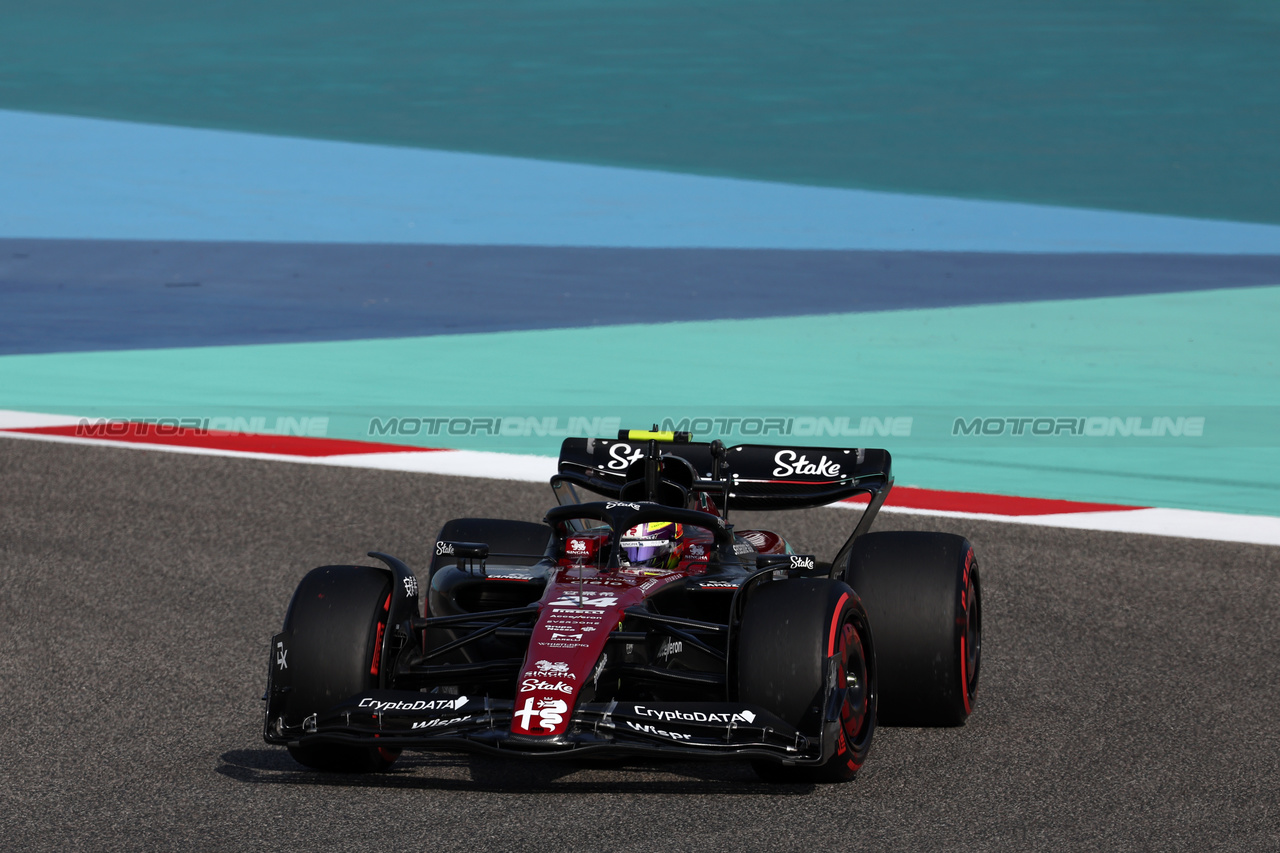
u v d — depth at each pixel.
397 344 61.69
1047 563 36.66
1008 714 26.23
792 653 21.16
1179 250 83.75
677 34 148.25
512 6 160.62
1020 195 97.00
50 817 20.84
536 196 93.25
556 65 135.25
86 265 75.00
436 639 26.33
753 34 148.50
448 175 98.38
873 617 25.03
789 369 58.28
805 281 74.69
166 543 37.81
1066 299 72.00
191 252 78.38
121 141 106.25
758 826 20.41
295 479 43.84
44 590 33.75
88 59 136.25
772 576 23.66
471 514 40.97
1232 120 119.62
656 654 23.73
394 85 127.38
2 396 52.88
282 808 21.17
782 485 28.88
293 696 22.03
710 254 80.19
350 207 89.69
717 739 20.45
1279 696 27.53
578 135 111.00
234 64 134.75
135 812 21.05
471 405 52.72
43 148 103.38
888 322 66.81
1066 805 21.56
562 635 21.47
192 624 31.59
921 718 25.28
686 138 110.69
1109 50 143.75
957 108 121.81
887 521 40.47
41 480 43.22
